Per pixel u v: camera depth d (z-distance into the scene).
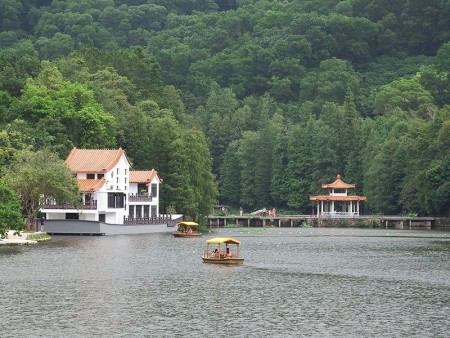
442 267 181.00
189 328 117.44
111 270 169.38
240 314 126.19
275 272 170.38
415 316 125.50
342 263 188.12
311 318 123.88
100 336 113.00
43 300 135.00
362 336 113.88
